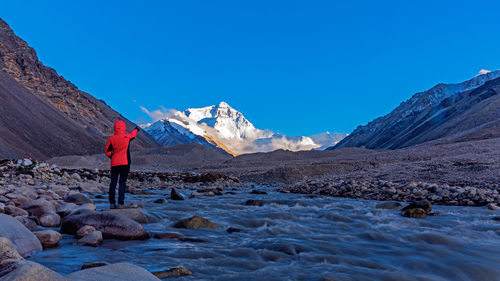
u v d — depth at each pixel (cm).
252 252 487
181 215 832
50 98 15662
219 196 1427
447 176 1869
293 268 420
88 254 458
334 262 454
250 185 2580
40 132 10394
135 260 434
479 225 745
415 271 429
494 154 2730
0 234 422
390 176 2162
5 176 1413
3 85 11456
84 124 15775
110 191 790
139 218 707
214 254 474
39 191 973
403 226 734
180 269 386
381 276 400
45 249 482
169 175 2598
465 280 407
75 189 1318
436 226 734
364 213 926
